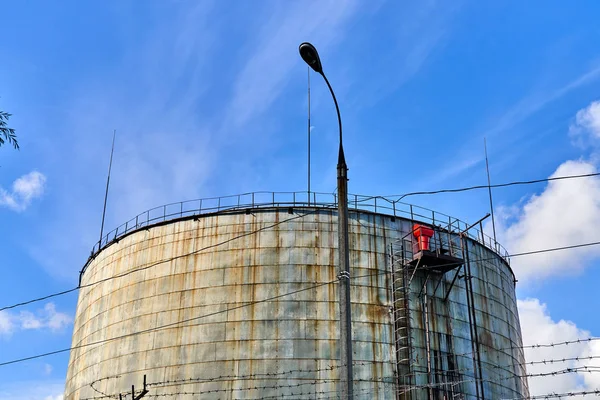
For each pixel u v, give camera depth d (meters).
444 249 36.75
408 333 34.53
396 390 33.06
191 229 37.44
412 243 37.19
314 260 35.34
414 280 36.31
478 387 35.97
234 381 32.78
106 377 36.31
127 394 32.31
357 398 32.38
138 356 35.38
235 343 33.56
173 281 36.38
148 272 37.53
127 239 39.94
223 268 35.66
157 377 34.19
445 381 34.62
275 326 33.75
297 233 36.06
